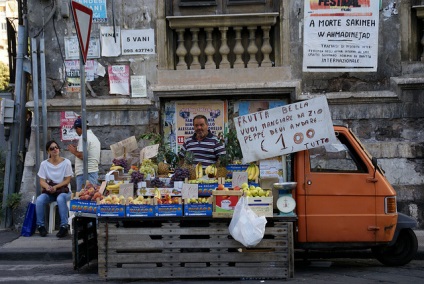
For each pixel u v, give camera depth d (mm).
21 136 13070
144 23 12688
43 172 11844
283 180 8977
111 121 12680
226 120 12766
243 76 12594
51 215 11945
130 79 12688
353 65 12414
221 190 8305
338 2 12375
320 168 8867
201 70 12641
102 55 12695
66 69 12719
